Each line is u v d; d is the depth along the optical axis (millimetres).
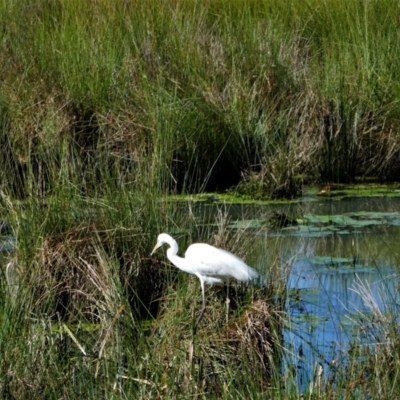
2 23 24281
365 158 19922
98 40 21578
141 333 10453
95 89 20047
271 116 19953
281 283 12531
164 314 12078
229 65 21344
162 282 13133
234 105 19719
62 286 12648
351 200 18484
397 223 16906
